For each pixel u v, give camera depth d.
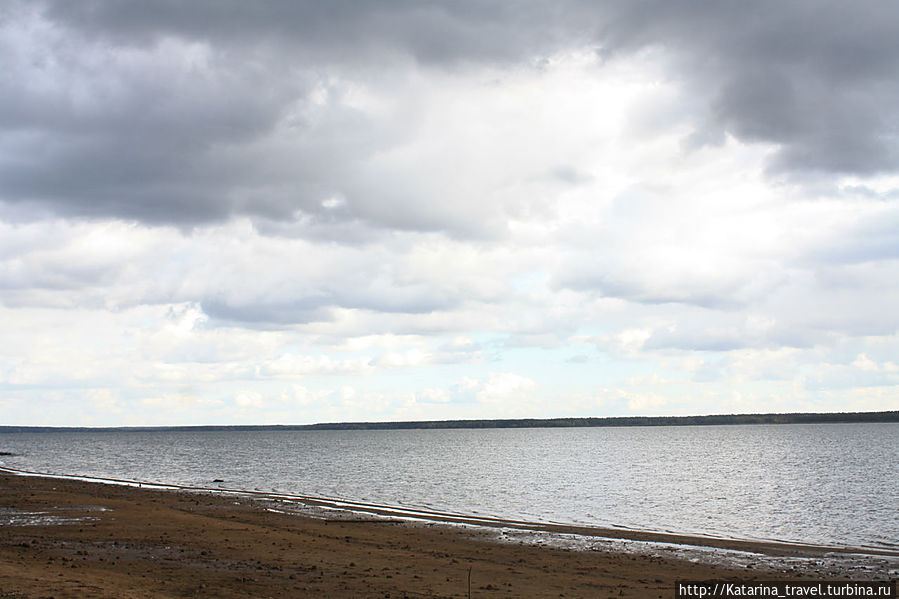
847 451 151.88
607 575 29.08
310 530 39.69
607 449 182.62
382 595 23.11
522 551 35.12
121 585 22.33
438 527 43.84
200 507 51.59
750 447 180.25
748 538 42.84
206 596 21.97
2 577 21.53
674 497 67.88
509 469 108.25
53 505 46.72
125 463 125.94
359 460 136.00
